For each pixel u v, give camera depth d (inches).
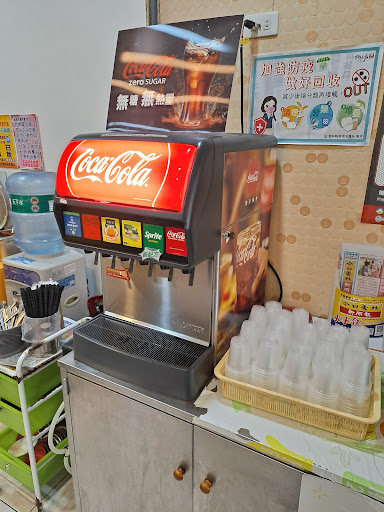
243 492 42.8
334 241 60.2
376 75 51.8
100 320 54.9
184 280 47.3
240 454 41.2
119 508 56.4
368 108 53.2
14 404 64.3
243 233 50.4
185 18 62.3
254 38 57.9
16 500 69.9
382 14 49.6
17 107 90.8
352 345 43.4
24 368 58.8
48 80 83.3
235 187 45.4
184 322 49.4
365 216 57.0
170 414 44.7
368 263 58.5
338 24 52.2
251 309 56.7
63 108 83.5
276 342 43.7
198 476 45.8
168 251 39.5
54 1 76.2
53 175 86.5
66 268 77.4
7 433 73.3
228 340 51.9
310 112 56.8
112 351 47.6
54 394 65.1
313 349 45.7
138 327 53.1
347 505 36.4
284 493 39.9
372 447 38.7
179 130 55.2
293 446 38.7
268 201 58.3
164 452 47.6
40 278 73.4
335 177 57.6
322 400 40.3
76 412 54.6
